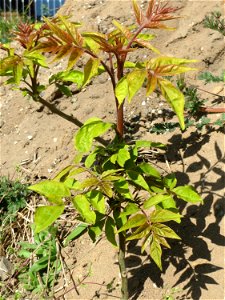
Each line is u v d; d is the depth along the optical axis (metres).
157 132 0.94
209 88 0.98
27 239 0.94
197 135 0.91
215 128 0.90
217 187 0.83
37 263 0.87
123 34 0.68
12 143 1.09
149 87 0.60
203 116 0.92
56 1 2.12
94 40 0.64
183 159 0.89
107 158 0.72
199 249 0.78
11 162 1.06
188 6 1.13
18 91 1.16
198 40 1.06
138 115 0.99
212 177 0.84
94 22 1.17
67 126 1.04
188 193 0.71
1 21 1.56
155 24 0.66
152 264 0.80
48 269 0.85
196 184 0.85
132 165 0.71
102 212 0.64
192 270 0.77
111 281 0.80
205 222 0.80
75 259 0.86
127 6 1.18
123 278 0.75
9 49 0.77
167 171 0.88
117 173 0.71
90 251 0.86
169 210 0.69
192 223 0.81
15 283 0.88
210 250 0.78
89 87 1.07
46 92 1.09
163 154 0.91
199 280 0.76
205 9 1.10
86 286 0.82
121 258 0.75
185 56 1.05
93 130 0.69
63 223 0.91
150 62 0.62
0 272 0.90
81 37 0.63
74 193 0.93
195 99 0.91
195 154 0.88
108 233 0.68
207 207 0.82
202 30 1.08
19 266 0.90
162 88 0.60
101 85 1.06
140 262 0.80
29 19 1.55
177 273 0.78
